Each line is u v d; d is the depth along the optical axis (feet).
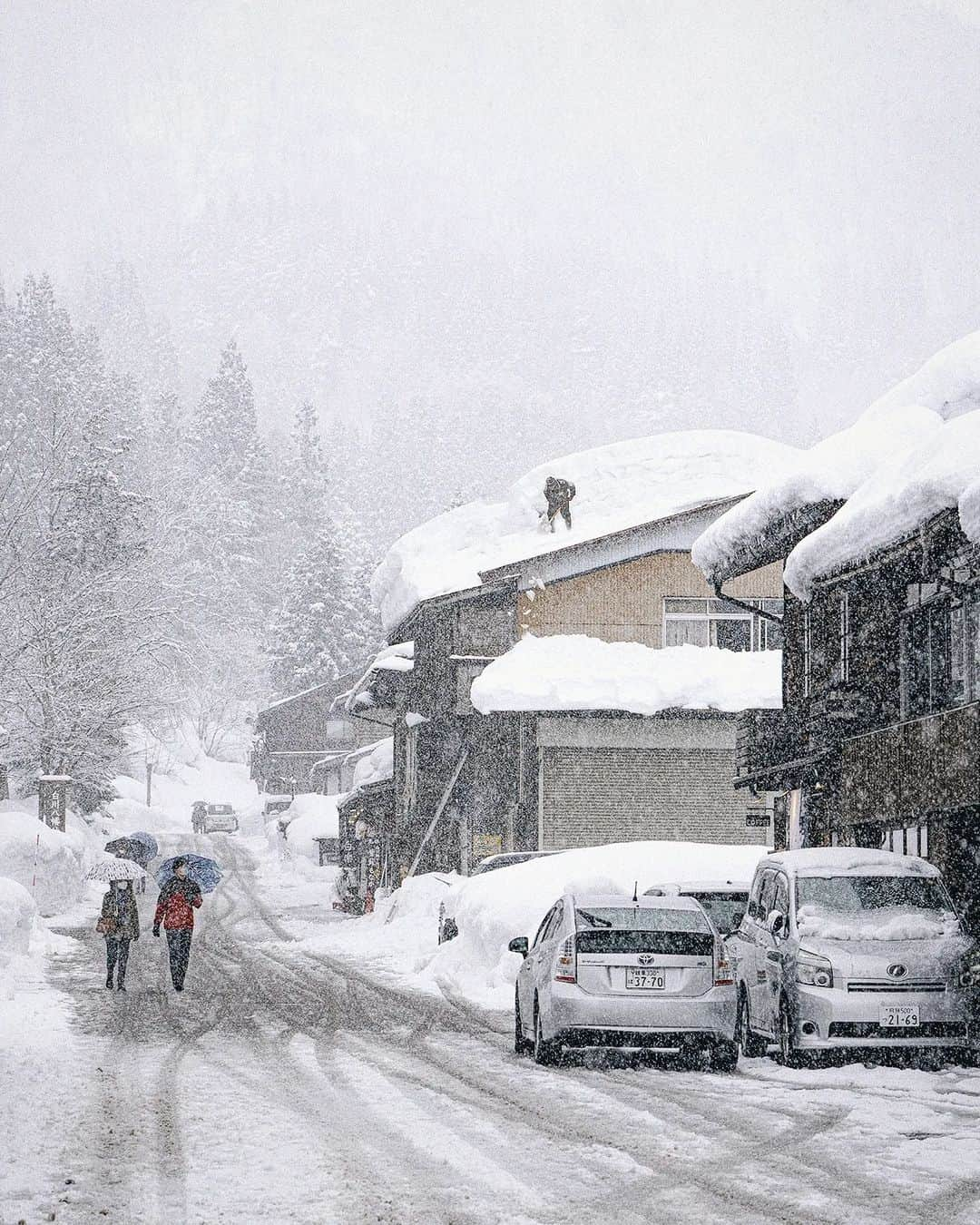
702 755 133.69
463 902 103.76
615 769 133.08
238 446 569.23
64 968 103.30
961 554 69.72
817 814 93.15
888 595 81.87
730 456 168.35
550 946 55.01
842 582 82.58
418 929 128.47
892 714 82.07
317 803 279.90
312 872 243.19
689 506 148.66
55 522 200.75
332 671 434.71
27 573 177.27
